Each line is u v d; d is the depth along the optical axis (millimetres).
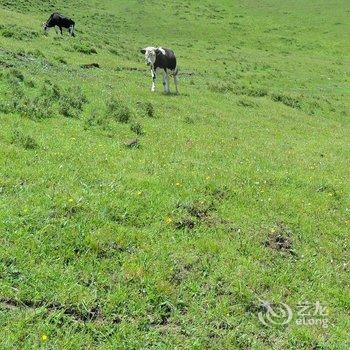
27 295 6820
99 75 27797
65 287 7074
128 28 61375
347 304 8438
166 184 11250
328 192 13891
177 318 7156
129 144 14484
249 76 42656
